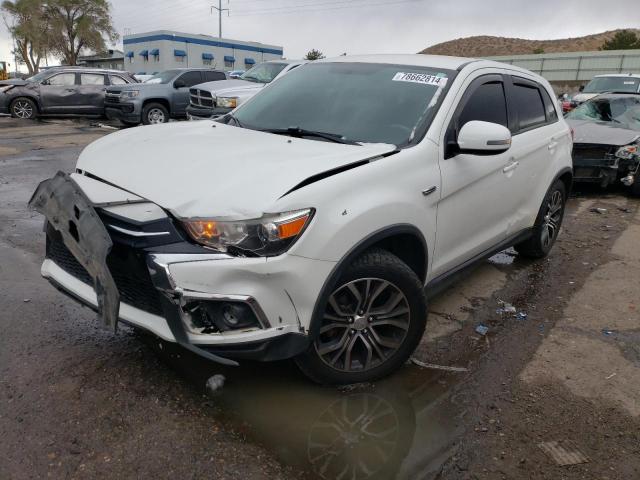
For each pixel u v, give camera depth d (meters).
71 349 3.36
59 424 2.68
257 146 3.23
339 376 3.03
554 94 5.38
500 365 3.48
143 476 2.40
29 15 52.78
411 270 3.12
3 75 40.88
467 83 3.82
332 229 2.65
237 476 2.43
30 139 13.16
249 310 2.57
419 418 2.91
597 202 8.33
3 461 2.43
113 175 2.96
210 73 17.03
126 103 15.64
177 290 2.46
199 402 2.92
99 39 54.47
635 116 9.31
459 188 3.54
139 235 2.52
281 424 2.79
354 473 2.49
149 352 3.37
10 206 6.67
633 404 3.11
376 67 4.08
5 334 3.49
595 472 2.57
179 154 3.09
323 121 3.72
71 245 2.86
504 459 2.63
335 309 2.90
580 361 3.56
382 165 3.00
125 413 2.79
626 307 4.42
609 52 43.38
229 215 2.50
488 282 4.87
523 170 4.45
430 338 3.79
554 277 5.05
